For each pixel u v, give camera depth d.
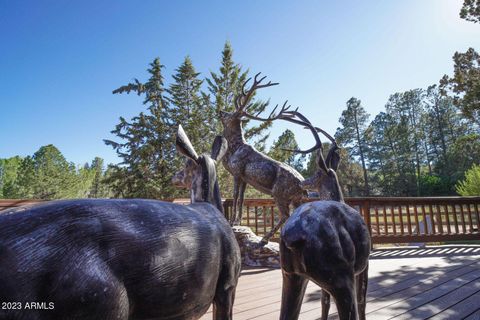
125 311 0.94
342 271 1.74
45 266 0.78
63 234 0.84
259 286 4.52
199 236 1.26
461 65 15.83
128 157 18.41
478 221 8.15
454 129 44.16
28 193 28.83
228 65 20.98
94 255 0.88
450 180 31.44
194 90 21.50
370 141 44.62
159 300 1.05
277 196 5.52
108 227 0.94
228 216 7.61
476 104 15.36
